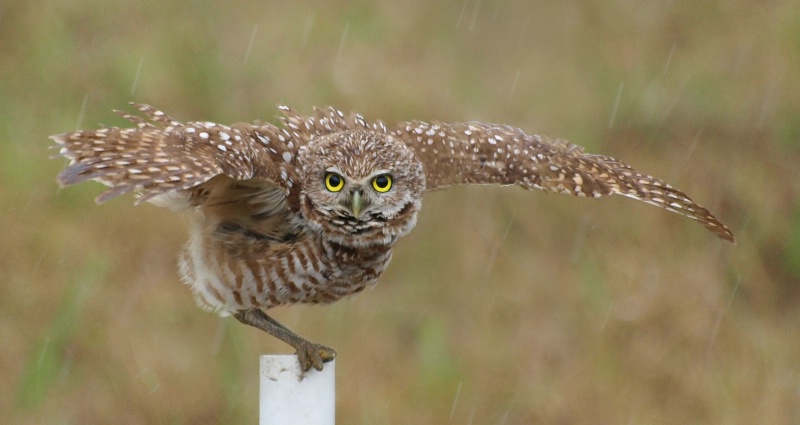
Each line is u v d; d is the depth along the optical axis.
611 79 16.64
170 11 15.52
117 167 6.07
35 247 12.73
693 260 14.62
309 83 14.66
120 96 14.52
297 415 6.52
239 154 6.80
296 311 12.93
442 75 15.54
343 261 7.85
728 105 16.67
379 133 8.12
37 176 13.40
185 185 6.12
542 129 15.76
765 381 13.64
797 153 16.48
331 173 7.69
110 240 12.91
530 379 13.09
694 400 13.30
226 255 7.62
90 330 12.25
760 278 15.16
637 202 14.83
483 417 12.74
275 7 15.91
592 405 13.02
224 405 11.98
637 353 13.58
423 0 16.77
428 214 14.05
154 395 11.91
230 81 14.66
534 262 14.06
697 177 16.03
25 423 11.74
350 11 16.20
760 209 15.88
